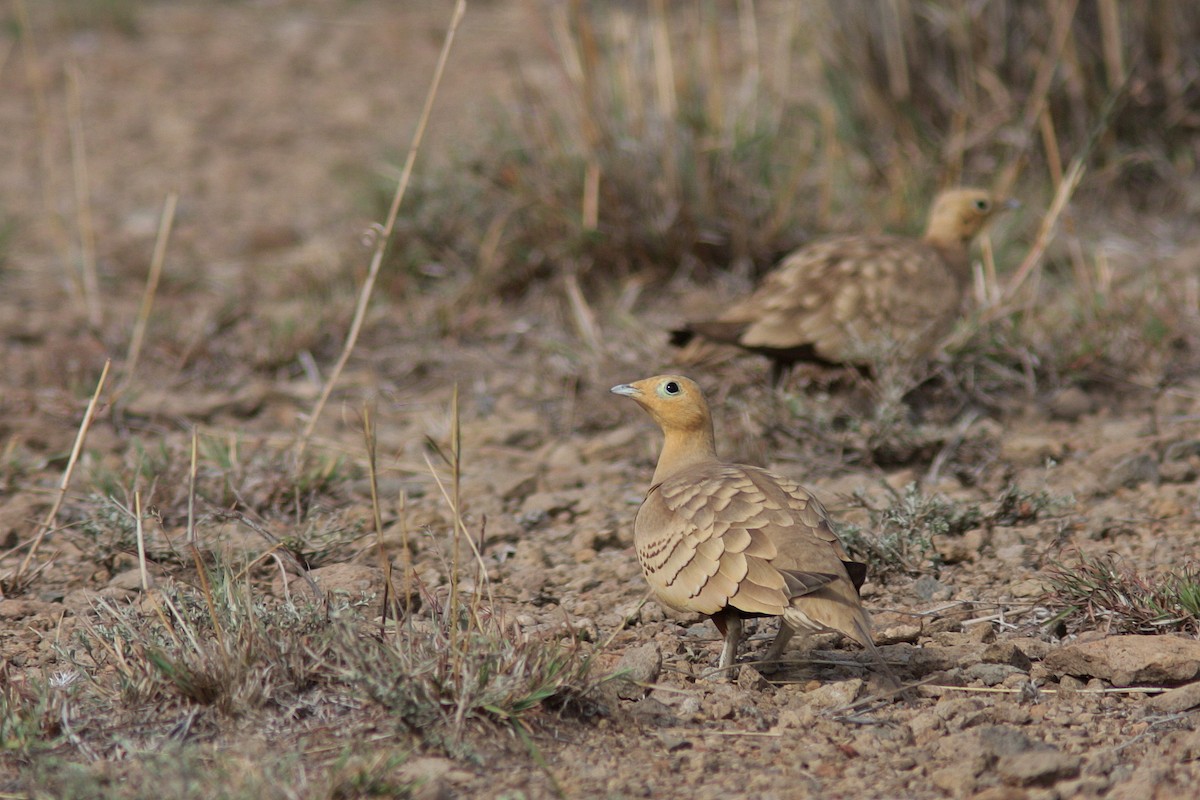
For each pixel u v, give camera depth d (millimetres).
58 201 24375
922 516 10938
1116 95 18266
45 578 11094
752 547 8344
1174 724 8258
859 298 13930
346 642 8328
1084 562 10453
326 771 7570
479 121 20875
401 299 19062
